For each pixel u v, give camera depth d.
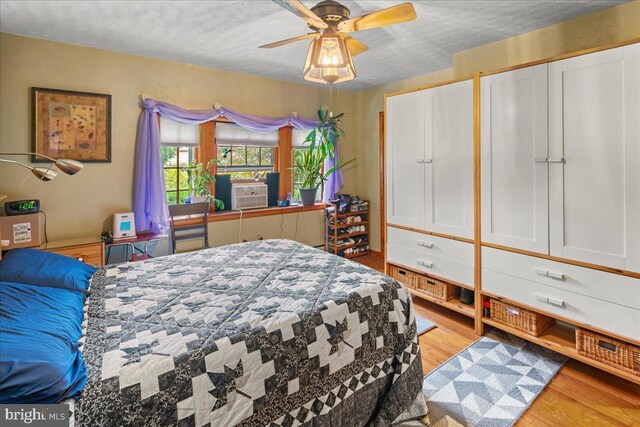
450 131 2.89
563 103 2.18
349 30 1.96
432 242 3.12
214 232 4.09
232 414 1.31
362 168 5.37
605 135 2.02
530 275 2.43
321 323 1.62
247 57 3.58
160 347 1.32
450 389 2.13
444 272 3.04
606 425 1.82
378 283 1.97
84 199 3.30
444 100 2.92
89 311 1.63
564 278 2.24
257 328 1.47
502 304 2.66
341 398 1.64
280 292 1.85
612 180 2.00
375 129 5.08
